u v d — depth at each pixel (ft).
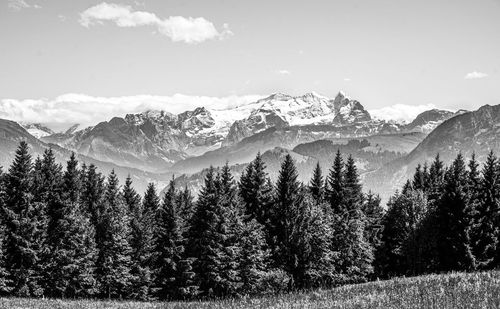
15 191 215.31
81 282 219.20
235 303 112.06
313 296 110.32
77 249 220.23
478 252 239.30
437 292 88.43
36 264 212.02
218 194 238.48
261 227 232.94
